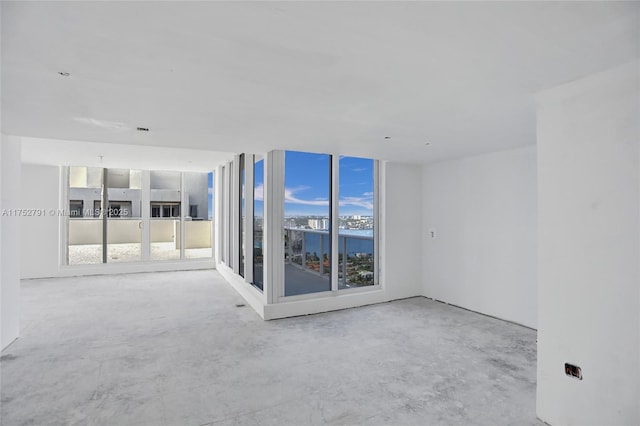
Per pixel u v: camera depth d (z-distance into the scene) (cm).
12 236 350
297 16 138
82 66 185
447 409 239
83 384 269
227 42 160
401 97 237
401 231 540
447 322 425
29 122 299
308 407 241
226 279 682
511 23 144
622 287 188
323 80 207
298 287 527
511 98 238
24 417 226
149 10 133
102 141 386
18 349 336
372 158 499
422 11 134
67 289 594
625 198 187
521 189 411
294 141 384
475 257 468
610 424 191
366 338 372
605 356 194
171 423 221
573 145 209
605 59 179
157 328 401
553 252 218
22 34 151
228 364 307
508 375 288
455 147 413
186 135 355
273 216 454
